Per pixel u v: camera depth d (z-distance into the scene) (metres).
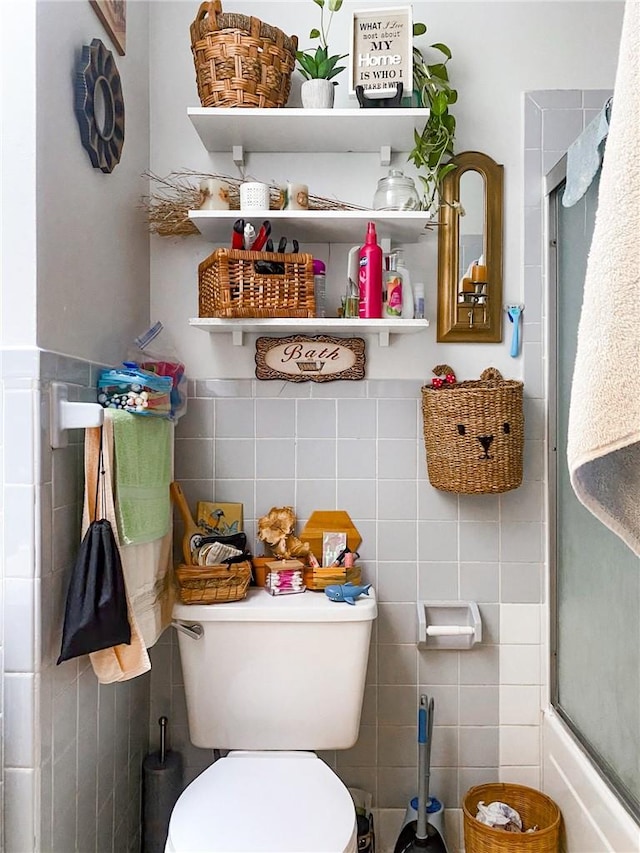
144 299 1.89
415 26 1.85
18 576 1.23
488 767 1.93
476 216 1.92
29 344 1.24
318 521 1.92
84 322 1.47
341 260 1.94
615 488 0.61
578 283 1.69
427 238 1.93
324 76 1.78
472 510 1.93
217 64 1.70
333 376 1.92
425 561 1.93
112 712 1.64
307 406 1.93
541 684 1.93
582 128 1.91
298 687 1.71
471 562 1.93
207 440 1.93
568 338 1.77
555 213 1.86
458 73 1.93
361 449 1.93
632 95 0.56
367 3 1.94
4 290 1.23
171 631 1.93
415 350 1.93
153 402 1.53
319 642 1.70
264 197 1.72
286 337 1.91
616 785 1.46
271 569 1.78
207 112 1.68
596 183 1.55
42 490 1.24
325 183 1.93
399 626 1.93
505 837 1.65
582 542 1.67
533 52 1.93
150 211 1.86
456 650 1.93
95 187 1.54
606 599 1.51
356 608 1.68
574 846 1.65
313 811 1.42
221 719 1.72
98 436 1.37
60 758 1.33
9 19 1.23
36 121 1.23
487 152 1.93
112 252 1.65
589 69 1.92
